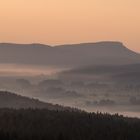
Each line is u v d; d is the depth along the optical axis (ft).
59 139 586.04
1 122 609.01
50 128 602.44
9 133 580.30
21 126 602.03
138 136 609.01
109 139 601.21
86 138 595.47
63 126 609.83
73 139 589.32
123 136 606.14
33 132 589.32
